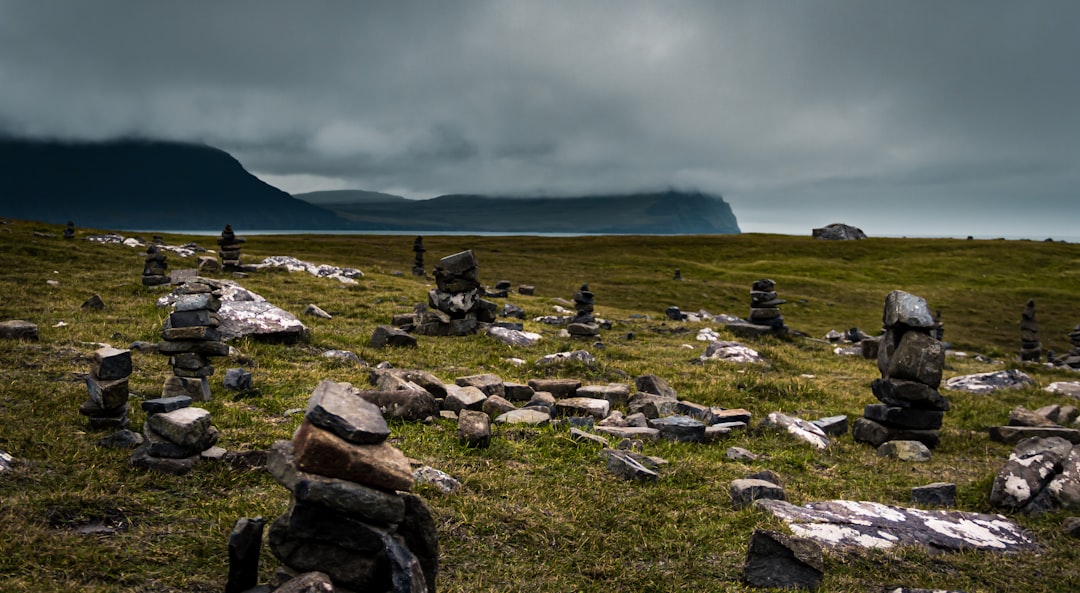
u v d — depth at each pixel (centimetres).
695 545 803
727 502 952
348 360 1770
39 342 1614
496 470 984
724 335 2923
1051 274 9700
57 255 3559
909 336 1427
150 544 676
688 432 1306
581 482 980
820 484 1102
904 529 896
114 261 3641
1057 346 5650
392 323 2453
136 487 807
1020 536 927
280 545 534
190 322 1291
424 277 5203
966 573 793
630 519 855
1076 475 1047
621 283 6894
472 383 1492
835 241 12938
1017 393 2161
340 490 514
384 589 526
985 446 1470
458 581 669
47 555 627
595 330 2614
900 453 1345
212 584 618
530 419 1268
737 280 7975
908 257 11094
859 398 1841
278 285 3303
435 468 945
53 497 741
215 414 1158
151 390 1290
